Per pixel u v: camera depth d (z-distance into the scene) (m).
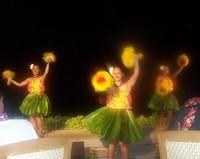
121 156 6.98
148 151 8.07
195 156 3.26
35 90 9.53
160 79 9.77
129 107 6.95
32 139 3.02
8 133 3.18
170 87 9.73
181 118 4.39
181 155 3.32
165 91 9.70
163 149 3.42
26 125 3.29
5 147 2.89
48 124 9.73
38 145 2.99
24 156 2.95
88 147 7.86
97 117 6.91
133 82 6.98
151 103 9.84
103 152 7.54
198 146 3.24
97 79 6.66
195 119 4.28
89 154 7.58
